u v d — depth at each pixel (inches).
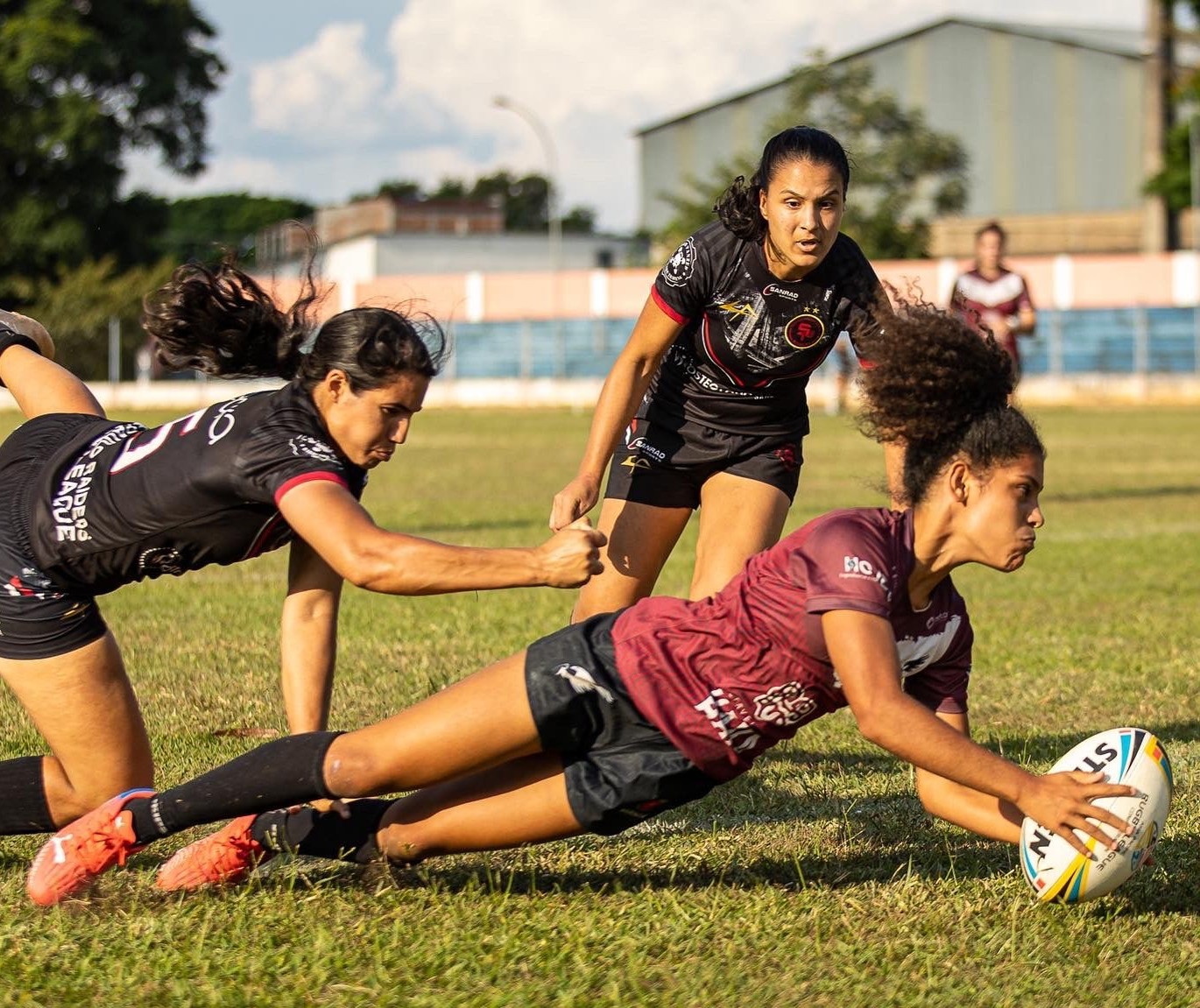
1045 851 150.6
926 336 137.1
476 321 1914.4
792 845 181.8
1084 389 1665.8
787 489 208.1
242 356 162.6
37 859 153.6
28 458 160.9
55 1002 130.2
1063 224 2330.2
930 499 140.0
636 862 174.7
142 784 164.7
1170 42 1710.1
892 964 141.0
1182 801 198.7
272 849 158.6
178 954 139.3
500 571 139.0
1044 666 289.9
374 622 334.0
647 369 198.7
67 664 156.6
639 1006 130.0
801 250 187.6
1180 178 1780.3
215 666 282.8
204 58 2081.7
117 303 1893.5
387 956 139.1
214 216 4443.9
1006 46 2411.4
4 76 1924.2
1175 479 705.6
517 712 144.0
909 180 2033.7
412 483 701.9
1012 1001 132.9
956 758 137.0
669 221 2524.6
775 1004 131.6
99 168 1984.5
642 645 144.5
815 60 2055.9
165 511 149.6
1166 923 154.4
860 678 136.3
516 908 155.1
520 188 4562.0
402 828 154.7
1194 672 283.3
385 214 3029.0
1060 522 534.3
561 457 884.6
